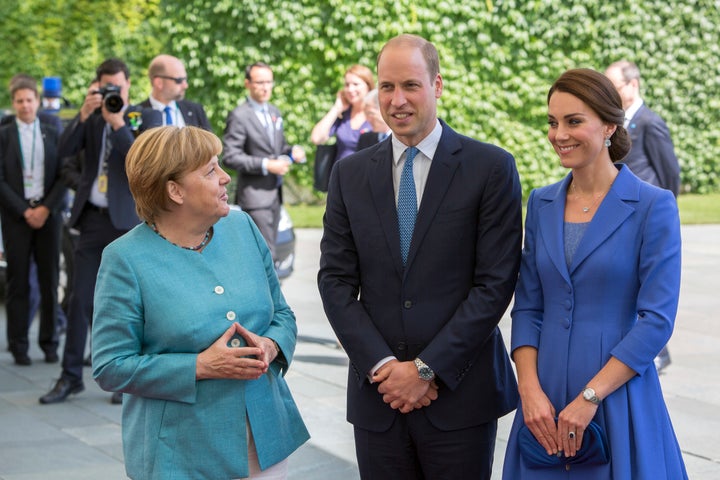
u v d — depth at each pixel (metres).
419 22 14.87
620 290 3.44
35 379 7.50
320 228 14.48
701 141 15.82
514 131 15.20
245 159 8.85
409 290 3.60
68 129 6.88
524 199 15.48
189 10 15.38
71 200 9.11
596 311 3.46
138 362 3.19
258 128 8.91
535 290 3.61
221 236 3.38
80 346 6.95
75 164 7.00
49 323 8.02
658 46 15.32
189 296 3.23
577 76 3.45
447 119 15.06
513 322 3.61
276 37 15.05
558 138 3.46
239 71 15.39
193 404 3.21
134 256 3.23
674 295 3.39
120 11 17.16
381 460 3.70
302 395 6.78
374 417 3.67
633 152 7.00
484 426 3.65
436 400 3.60
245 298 3.31
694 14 15.27
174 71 7.07
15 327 7.92
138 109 6.83
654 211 3.42
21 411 6.64
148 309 3.21
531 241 3.63
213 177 3.26
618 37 15.11
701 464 5.27
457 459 3.62
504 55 14.97
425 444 3.64
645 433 3.39
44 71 17.45
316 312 9.29
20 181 7.84
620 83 6.99
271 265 3.53
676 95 15.52
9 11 17.42
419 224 3.59
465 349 3.51
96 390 7.15
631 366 3.34
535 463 3.48
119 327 3.20
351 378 3.75
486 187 3.58
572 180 3.59
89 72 17.31
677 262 3.40
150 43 17.03
